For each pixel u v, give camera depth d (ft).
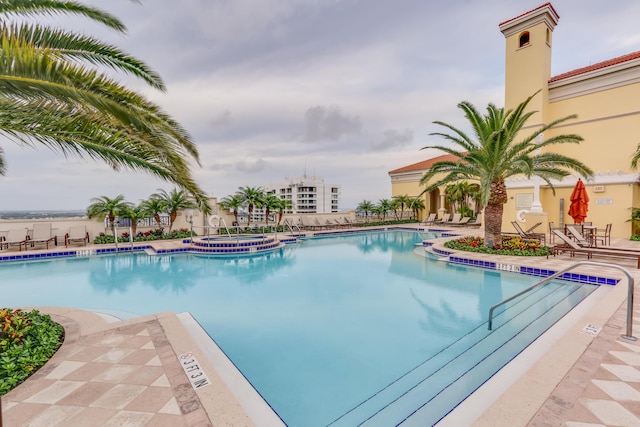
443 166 36.27
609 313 13.79
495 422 7.06
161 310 19.54
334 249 44.11
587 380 8.73
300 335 15.40
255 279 27.17
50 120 10.61
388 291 23.07
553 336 13.07
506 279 25.71
